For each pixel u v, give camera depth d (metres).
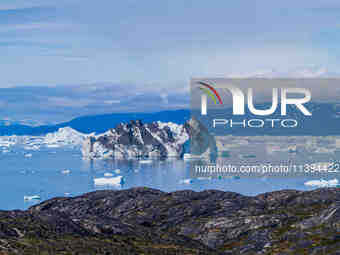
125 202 78.25
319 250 53.22
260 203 75.19
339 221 59.28
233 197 80.56
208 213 72.31
